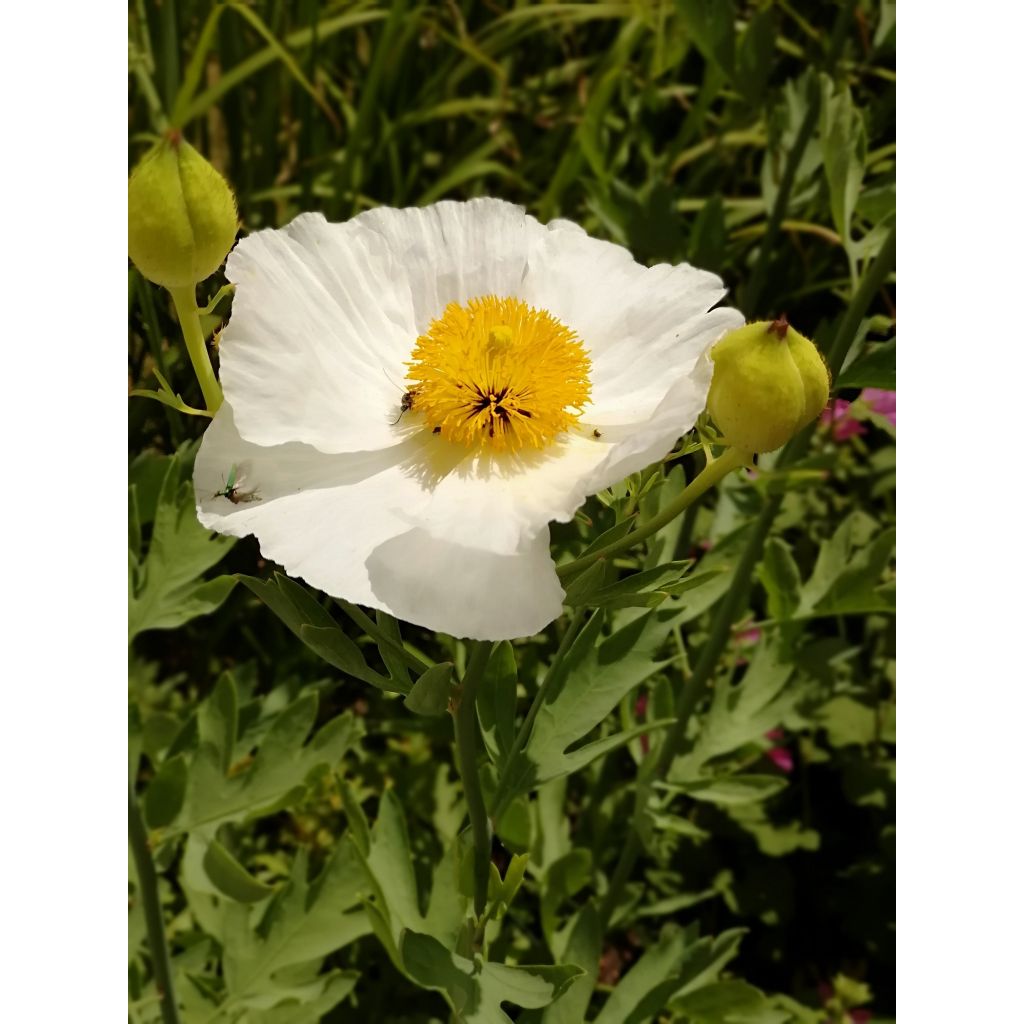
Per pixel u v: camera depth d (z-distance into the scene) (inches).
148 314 14.8
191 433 16.9
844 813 22.8
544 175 26.5
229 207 10.3
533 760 13.2
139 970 16.7
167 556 15.7
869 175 21.6
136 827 14.3
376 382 11.6
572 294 12.4
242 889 15.3
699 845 22.1
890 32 20.5
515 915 18.8
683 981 16.5
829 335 18.5
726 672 21.3
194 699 20.9
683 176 27.4
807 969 21.5
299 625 10.7
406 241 12.2
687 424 9.7
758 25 20.0
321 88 25.1
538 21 26.3
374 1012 18.3
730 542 18.3
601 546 11.3
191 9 23.6
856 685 21.8
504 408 11.0
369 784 20.6
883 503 24.1
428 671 10.7
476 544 10.2
